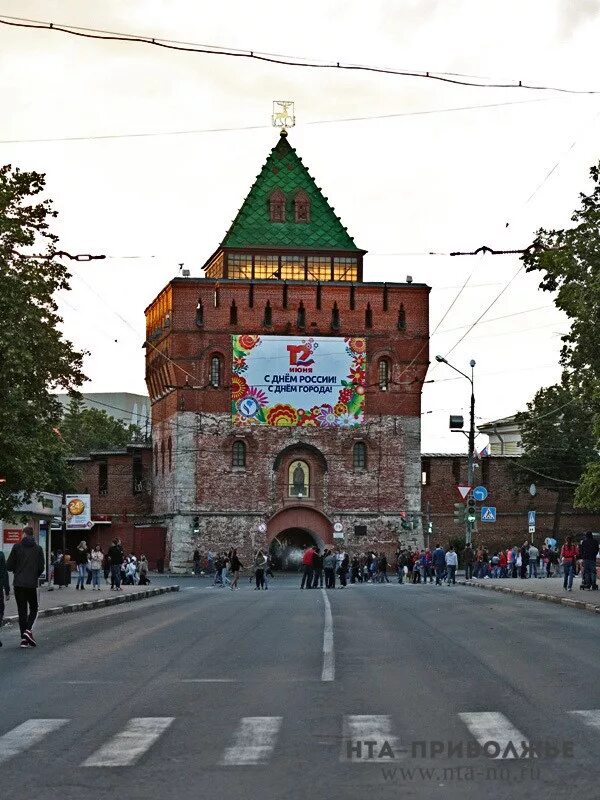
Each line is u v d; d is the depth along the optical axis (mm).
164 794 11023
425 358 98438
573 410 100125
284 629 29547
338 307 97750
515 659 21828
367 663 21359
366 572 88938
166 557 97812
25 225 43156
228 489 96250
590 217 38938
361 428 97625
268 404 96688
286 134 105750
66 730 14586
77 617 37656
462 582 66188
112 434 139500
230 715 15523
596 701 16297
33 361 42000
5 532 54719
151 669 20859
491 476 104438
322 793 10961
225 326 96625
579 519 104812
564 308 39094
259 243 101875
